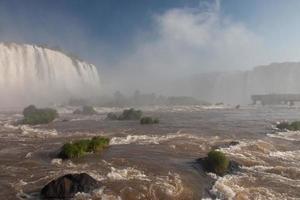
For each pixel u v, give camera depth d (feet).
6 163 73.00
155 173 66.03
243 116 198.29
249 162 76.33
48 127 135.33
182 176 64.64
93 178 56.90
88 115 203.82
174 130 127.13
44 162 74.18
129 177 62.80
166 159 77.46
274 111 248.11
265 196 56.34
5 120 157.28
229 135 115.24
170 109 270.26
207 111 245.65
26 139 104.53
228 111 247.70
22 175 64.03
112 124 148.46
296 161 79.87
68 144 79.82
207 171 69.15
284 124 136.36
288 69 551.59
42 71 303.07
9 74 266.77
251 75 568.82
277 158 82.12
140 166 70.69
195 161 75.66
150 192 55.72
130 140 102.94
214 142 100.48
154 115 200.64
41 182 59.82
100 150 84.99
